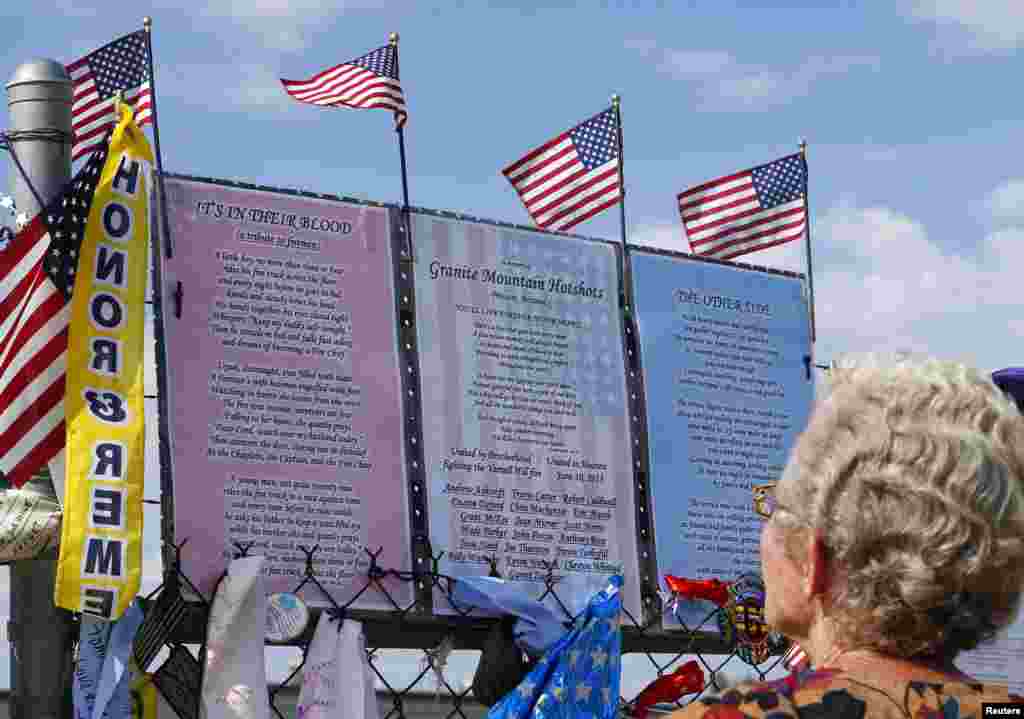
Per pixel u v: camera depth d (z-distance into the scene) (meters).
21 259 5.67
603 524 6.76
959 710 1.88
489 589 6.14
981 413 1.97
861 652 2.00
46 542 5.52
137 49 6.39
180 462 5.83
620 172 7.36
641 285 7.21
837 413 2.04
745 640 6.93
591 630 5.91
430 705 7.10
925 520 1.93
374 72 6.69
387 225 6.53
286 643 5.95
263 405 6.07
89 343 5.60
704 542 7.05
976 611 1.97
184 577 5.71
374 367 6.34
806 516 2.04
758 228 7.84
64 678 5.67
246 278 6.16
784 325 7.61
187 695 5.52
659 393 7.12
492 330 6.69
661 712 6.50
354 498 6.14
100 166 5.81
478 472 6.50
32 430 5.54
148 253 5.86
